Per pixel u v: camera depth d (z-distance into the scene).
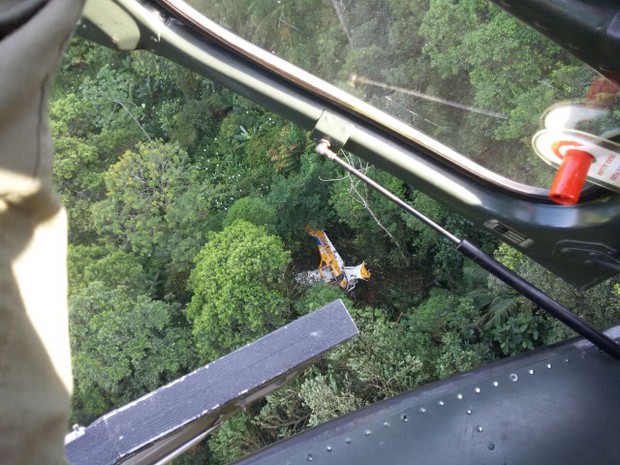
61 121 19.83
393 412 2.51
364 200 16.19
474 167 2.78
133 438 2.50
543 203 2.73
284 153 19.09
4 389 0.70
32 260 0.75
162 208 18.75
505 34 2.29
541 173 2.68
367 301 17.70
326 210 18.06
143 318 15.73
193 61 2.84
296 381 13.86
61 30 0.73
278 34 2.67
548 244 2.76
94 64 22.12
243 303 15.40
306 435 2.50
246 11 2.61
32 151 0.71
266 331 15.62
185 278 18.20
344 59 2.65
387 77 2.63
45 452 0.73
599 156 2.35
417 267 17.44
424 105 2.65
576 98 2.31
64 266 0.78
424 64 2.56
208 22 2.74
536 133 2.46
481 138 2.66
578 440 2.39
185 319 18.06
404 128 2.76
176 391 2.59
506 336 13.41
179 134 20.67
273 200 17.77
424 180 2.83
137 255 18.50
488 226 2.87
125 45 2.83
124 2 2.72
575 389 2.47
